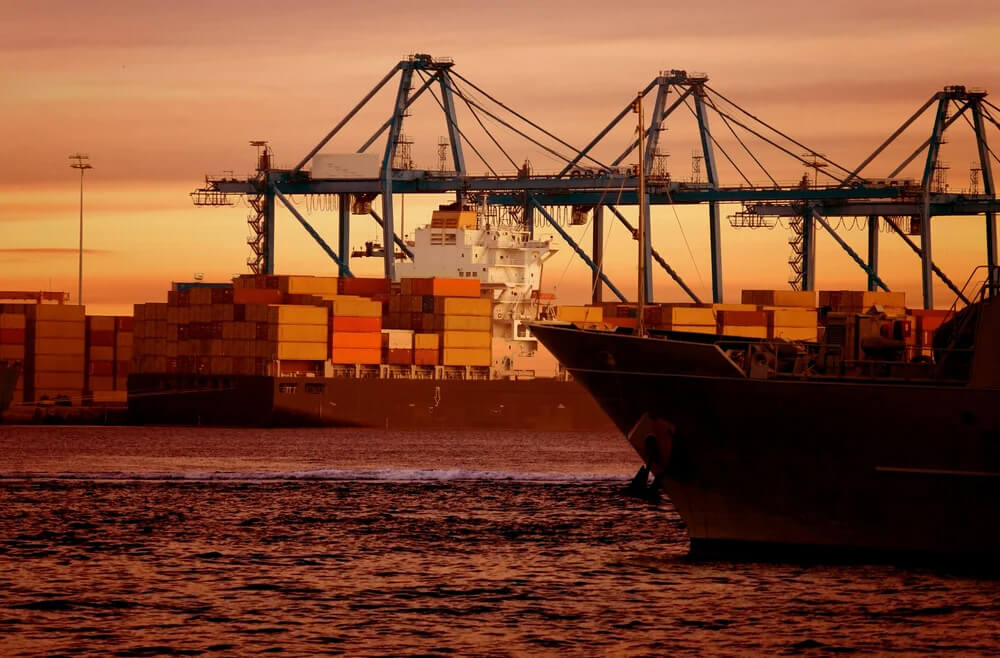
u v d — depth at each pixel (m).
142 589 144.38
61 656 116.75
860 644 117.88
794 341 143.00
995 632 120.56
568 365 144.00
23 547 171.38
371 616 131.25
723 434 136.75
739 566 141.00
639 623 126.19
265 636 123.38
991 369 128.12
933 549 133.12
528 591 142.50
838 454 133.25
